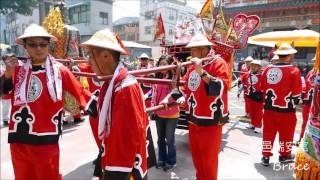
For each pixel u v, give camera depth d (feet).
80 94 9.77
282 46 14.89
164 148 14.48
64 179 12.95
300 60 61.46
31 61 9.26
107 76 5.90
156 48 92.02
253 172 14.33
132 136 5.52
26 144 9.02
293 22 65.21
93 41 5.76
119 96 5.58
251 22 19.07
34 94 8.98
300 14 64.08
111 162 5.53
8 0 86.84
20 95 8.88
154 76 13.71
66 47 20.97
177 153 16.84
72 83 9.68
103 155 6.25
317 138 8.92
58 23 20.85
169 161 14.37
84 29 110.42
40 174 9.22
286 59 14.88
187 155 16.53
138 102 5.73
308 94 18.10
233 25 19.61
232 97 44.50
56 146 9.36
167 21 122.42
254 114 22.11
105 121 5.80
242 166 15.08
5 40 126.62
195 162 11.34
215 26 18.19
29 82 9.02
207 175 11.05
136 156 5.90
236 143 19.07
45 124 9.08
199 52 10.62
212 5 18.33
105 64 5.93
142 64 25.43
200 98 10.61
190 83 10.97
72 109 21.76
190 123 11.14
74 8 113.19
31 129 8.99
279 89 14.67
